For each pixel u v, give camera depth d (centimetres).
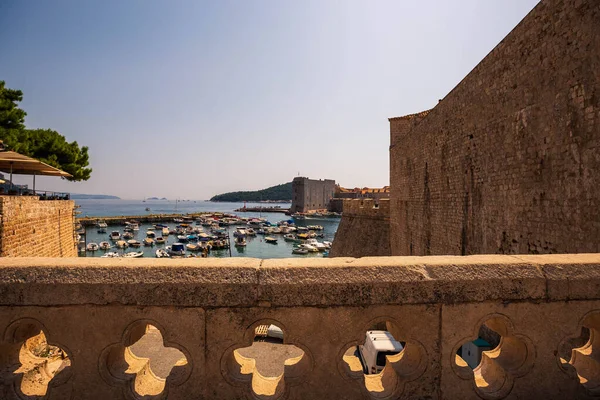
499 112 961
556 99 722
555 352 273
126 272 261
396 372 278
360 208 3048
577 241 661
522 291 268
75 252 2212
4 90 2303
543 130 768
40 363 294
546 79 754
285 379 271
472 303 269
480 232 1087
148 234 7475
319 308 264
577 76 659
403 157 2202
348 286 263
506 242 927
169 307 261
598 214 609
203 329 262
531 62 809
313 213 13650
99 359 260
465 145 1202
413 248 1952
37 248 1381
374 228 2873
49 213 1558
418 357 278
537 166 791
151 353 758
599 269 274
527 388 274
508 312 269
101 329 260
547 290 269
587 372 299
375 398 271
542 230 773
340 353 265
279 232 8319
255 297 261
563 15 696
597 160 612
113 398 264
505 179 931
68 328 259
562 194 705
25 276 257
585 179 641
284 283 261
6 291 254
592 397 274
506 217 928
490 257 290
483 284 267
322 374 268
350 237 3064
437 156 1518
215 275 263
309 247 5753
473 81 1132
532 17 802
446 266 272
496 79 977
